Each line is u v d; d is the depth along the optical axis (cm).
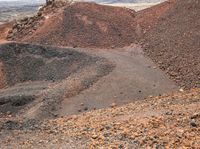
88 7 5603
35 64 4397
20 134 1653
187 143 1230
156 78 3650
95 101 3175
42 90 3659
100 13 5497
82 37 4959
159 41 4588
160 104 2136
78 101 3206
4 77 4347
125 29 5194
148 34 4941
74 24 5200
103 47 4803
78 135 1471
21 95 3531
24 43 4650
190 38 4275
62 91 3375
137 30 5153
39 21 5612
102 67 3847
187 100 2134
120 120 1758
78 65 4125
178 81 3553
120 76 3641
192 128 1395
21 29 5584
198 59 3791
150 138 1293
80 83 3497
